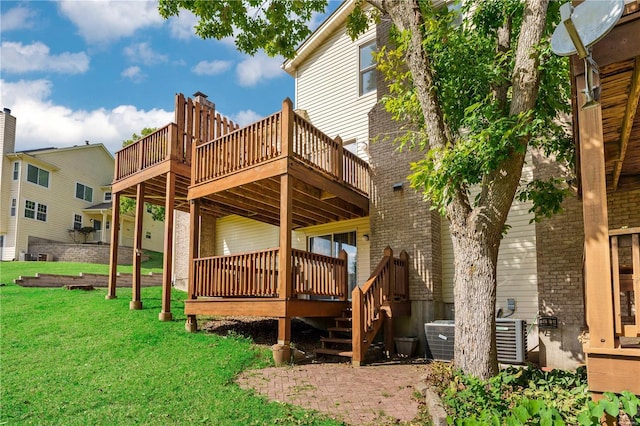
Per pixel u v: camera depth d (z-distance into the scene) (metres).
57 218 26.47
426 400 5.19
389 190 10.11
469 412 4.32
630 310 6.11
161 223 33.25
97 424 4.66
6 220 23.66
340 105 12.76
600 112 4.02
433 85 6.26
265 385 6.01
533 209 6.69
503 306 8.79
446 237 9.76
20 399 5.32
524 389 5.10
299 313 7.82
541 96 6.06
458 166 5.28
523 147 5.27
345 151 10.13
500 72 6.32
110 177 31.61
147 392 5.59
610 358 3.80
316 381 6.25
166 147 10.42
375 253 10.06
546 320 7.60
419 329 9.05
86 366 6.59
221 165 9.20
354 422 4.70
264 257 8.05
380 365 7.42
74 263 21.88
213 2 7.45
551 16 6.00
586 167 4.04
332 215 11.17
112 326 8.77
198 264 9.14
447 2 10.73
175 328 8.92
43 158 25.67
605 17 3.66
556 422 3.48
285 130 8.06
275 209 10.80
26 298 11.07
